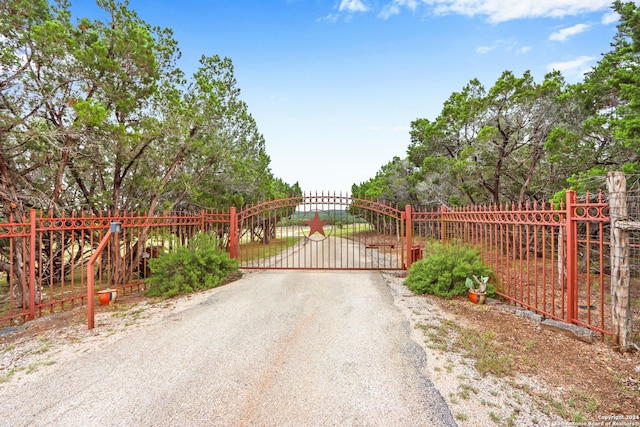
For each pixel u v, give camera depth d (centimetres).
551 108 1304
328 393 333
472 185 1595
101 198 1035
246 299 705
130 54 878
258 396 329
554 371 372
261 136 2273
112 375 375
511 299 631
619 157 994
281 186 3294
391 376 365
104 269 1343
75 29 853
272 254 1753
